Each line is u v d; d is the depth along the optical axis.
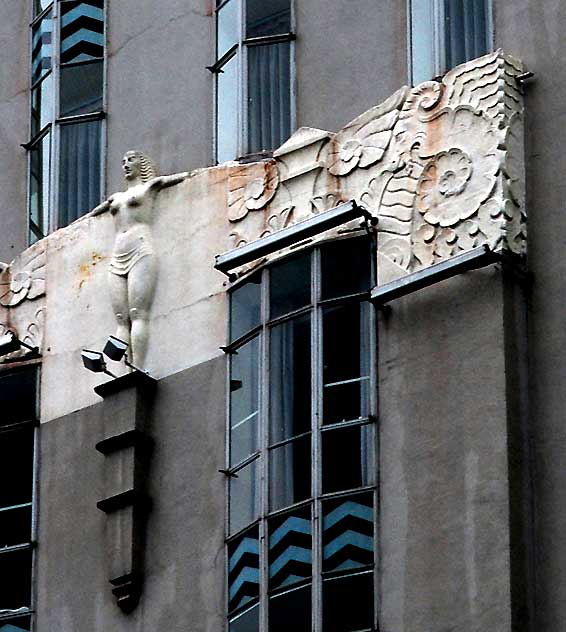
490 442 36.72
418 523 36.88
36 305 42.09
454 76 38.94
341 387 38.12
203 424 39.62
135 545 39.50
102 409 40.78
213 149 41.50
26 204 43.25
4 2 44.91
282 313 39.00
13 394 41.72
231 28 41.94
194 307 40.34
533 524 36.47
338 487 37.62
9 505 41.06
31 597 40.31
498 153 38.12
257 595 37.84
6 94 44.22
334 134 39.84
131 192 41.41
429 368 37.56
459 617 36.09
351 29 40.88
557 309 37.38
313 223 38.66
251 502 38.53
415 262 38.28
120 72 43.00
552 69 38.59
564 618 35.88
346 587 37.03
